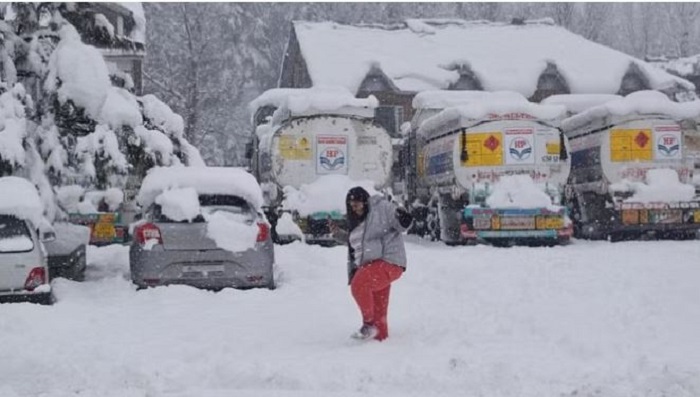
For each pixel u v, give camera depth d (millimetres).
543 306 9648
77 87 12867
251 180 11914
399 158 25297
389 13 60406
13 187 10445
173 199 10977
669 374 6359
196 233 10891
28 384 6578
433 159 20766
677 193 19406
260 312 9586
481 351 7488
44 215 11898
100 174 13133
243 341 8047
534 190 18375
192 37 50750
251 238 11031
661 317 8953
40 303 9977
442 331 8352
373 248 7887
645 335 8070
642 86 39406
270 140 19859
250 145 26734
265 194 20375
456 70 37875
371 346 7766
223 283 10992
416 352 7492
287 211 18938
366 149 19578
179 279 10852
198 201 11148
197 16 50750
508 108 18516
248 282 11000
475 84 37844
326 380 6504
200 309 9734
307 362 7141
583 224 21141
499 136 18484
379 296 8062
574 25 61969
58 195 13031
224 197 11656
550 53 39406
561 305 9711
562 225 18344
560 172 18609
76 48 13086
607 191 19797
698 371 6516
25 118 12625
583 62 39000
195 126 49219
